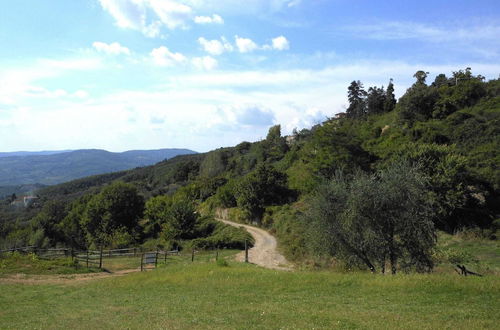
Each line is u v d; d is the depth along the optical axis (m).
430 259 23.05
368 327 10.45
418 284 15.59
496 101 64.81
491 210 40.31
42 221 75.56
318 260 29.73
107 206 68.94
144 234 67.06
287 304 14.14
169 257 38.34
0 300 18.69
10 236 70.81
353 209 21.89
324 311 12.68
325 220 23.47
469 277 16.31
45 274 27.44
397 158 45.12
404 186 21.75
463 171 40.41
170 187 130.75
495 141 51.16
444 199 38.78
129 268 32.25
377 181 22.73
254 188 63.31
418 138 58.53
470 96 68.12
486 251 31.62
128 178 174.50
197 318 12.62
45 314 15.47
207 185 95.31
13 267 28.64
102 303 17.19
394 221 21.56
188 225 55.12
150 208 69.38
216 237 46.31
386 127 73.56
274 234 51.44
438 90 71.50
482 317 11.21
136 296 18.30
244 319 12.09
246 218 65.62
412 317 11.46
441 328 10.09
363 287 16.17
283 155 101.44
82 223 70.88
